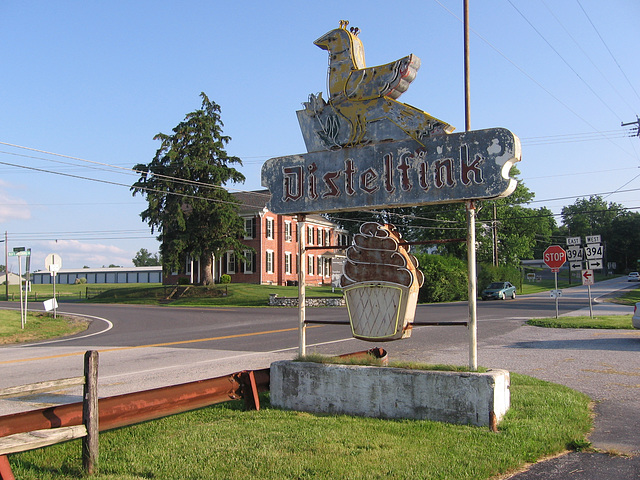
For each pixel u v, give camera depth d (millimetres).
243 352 14000
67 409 5371
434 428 6012
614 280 90750
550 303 35688
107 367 11805
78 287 86688
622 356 12062
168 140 47969
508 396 6754
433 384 6371
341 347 14656
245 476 4715
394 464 4926
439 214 55312
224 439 5777
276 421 6523
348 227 56312
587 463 5305
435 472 4758
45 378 10586
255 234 57719
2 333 21078
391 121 7223
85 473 4914
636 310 16797
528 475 4980
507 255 62156
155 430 6277
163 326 23953
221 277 55312
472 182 6602
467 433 5832
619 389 8695
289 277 60969
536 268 114250
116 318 29219
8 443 4367
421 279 7449
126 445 5668
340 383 6895
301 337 7746
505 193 6469
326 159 7664
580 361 11492
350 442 5574
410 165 7027
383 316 7098
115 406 5535
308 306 38188
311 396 7082
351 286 7301
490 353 12961
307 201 7758
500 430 5996
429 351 13344
